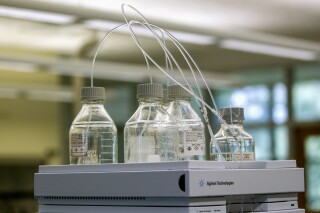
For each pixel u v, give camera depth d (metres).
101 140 1.27
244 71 8.38
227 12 5.62
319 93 7.91
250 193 1.12
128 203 1.09
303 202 7.93
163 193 1.04
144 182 1.06
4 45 6.58
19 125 7.78
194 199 1.02
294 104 8.12
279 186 1.19
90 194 1.13
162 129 1.21
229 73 8.32
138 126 1.22
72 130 1.28
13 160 7.61
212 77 7.68
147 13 5.32
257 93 8.34
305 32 6.56
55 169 1.20
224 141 1.29
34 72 7.38
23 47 6.68
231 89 8.41
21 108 7.81
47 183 1.21
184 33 4.09
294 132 8.10
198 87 1.30
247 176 1.12
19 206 7.16
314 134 7.99
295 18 5.96
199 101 1.25
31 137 7.80
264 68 8.27
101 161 1.27
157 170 1.05
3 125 7.68
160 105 1.24
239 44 4.67
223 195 1.07
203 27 4.18
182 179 1.01
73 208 1.17
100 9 3.71
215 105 1.31
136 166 1.08
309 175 7.99
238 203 1.15
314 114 7.94
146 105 1.24
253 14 5.75
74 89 6.85
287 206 1.22
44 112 7.76
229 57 7.54
